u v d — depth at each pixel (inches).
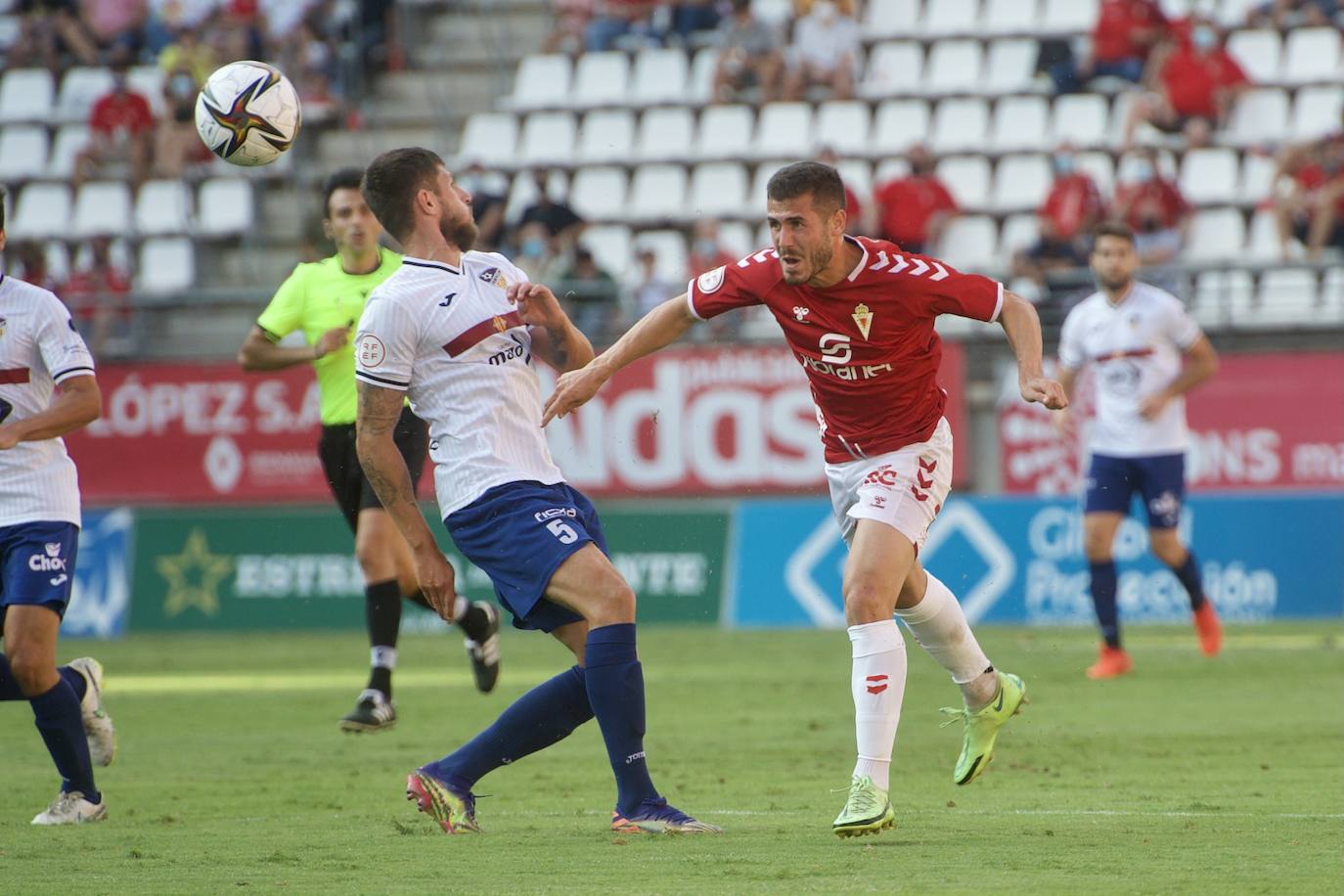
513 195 3029.0
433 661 2027.6
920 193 2719.0
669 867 707.4
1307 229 2640.3
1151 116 2913.4
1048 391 762.8
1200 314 2551.7
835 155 2888.8
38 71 3442.4
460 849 770.2
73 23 3491.6
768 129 3093.0
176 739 1338.6
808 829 821.2
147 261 3083.2
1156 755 1137.4
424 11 3518.7
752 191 2999.5
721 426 2420.0
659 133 3147.1
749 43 3176.7
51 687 882.8
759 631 2320.4
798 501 2375.7
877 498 824.9
